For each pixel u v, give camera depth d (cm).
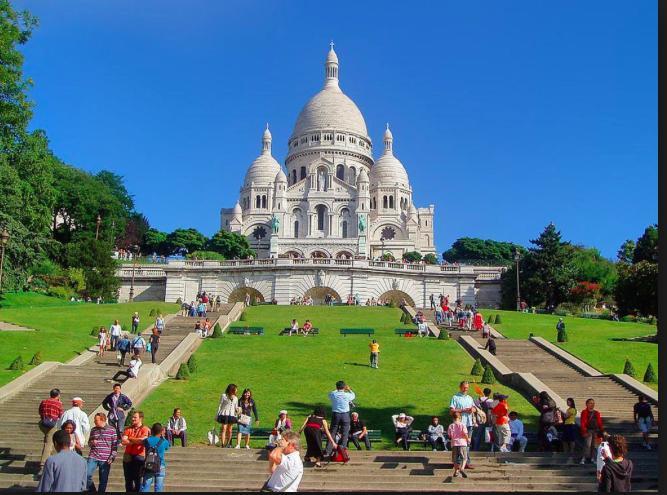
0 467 2173
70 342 4106
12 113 4959
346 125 16762
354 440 2342
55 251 7469
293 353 4175
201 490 1969
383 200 15838
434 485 1988
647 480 2020
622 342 4597
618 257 11256
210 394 3225
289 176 16738
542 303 8344
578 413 2914
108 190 10650
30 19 4975
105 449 1850
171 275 8250
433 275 8369
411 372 3694
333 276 8000
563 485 1994
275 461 1480
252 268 8094
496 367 3712
